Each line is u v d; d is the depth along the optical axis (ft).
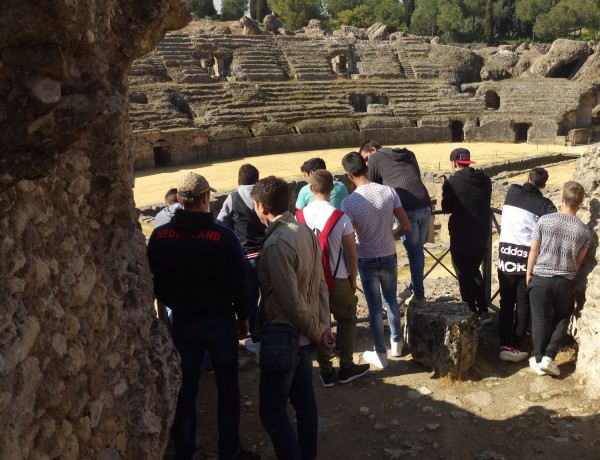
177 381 13.08
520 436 15.58
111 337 10.90
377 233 18.70
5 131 6.73
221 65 173.27
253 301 20.24
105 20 9.40
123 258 12.05
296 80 173.37
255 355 20.53
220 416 14.16
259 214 13.46
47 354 8.39
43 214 8.48
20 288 7.64
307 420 14.14
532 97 164.55
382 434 16.01
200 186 13.26
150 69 157.69
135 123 128.47
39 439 8.11
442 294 26.94
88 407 9.74
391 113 161.17
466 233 21.13
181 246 13.21
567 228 17.40
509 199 19.86
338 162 121.19
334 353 20.80
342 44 184.44
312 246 13.24
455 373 18.44
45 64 6.55
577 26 336.49
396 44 195.11
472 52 191.21
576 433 15.52
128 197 11.76
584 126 164.55
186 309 13.55
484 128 160.35
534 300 18.16
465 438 15.65
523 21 373.40
